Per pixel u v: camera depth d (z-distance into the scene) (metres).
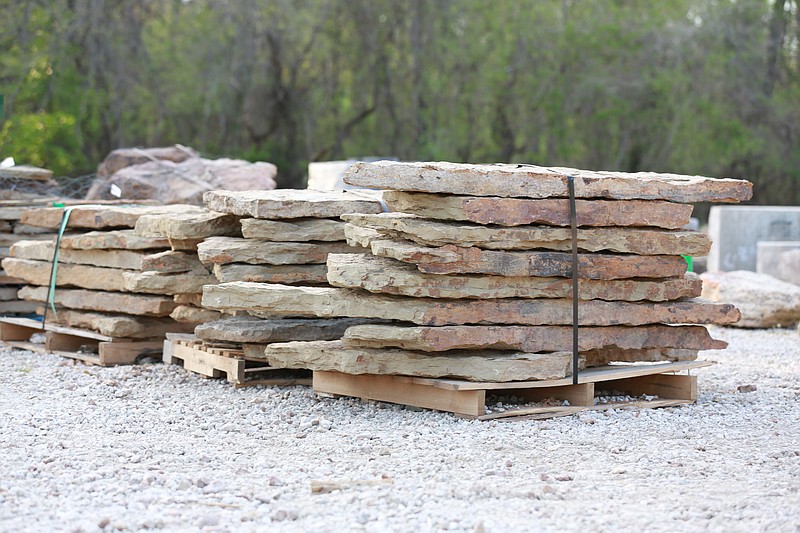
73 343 11.71
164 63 34.66
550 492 6.05
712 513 5.64
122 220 10.74
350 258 8.38
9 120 30.02
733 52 36.91
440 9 36.34
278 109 37.03
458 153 38.09
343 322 9.59
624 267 8.48
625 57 36.78
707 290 16.58
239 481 6.32
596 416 8.34
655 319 8.71
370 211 9.51
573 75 37.03
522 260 8.09
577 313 8.35
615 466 6.78
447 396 8.22
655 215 8.59
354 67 37.19
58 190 14.71
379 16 36.44
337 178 19.00
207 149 36.34
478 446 7.26
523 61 36.81
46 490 6.07
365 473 6.49
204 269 10.16
